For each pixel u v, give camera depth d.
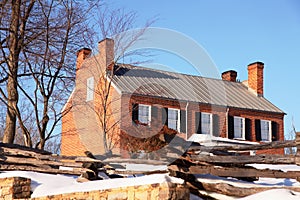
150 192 6.06
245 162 6.62
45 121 15.20
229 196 6.66
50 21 15.74
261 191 6.33
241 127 26.75
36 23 15.63
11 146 10.13
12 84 14.16
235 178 7.91
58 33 15.70
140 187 6.23
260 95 28.97
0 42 14.72
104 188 6.82
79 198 7.17
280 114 28.09
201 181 6.88
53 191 7.79
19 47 14.43
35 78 15.13
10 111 14.06
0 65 14.54
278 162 6.28
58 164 9.49
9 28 14.21
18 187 8.12
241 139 26.39
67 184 8.39
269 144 6.45
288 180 8.23
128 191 6.41
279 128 27.92
